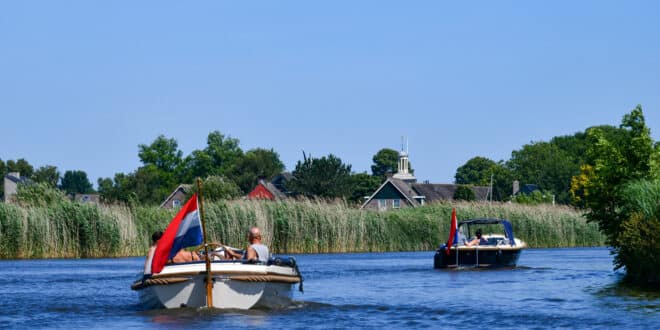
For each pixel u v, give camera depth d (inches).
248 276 1347.2
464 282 2016.5
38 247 2933.1
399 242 3486.7
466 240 2650.1
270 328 1227.2
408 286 1913.1
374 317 1357.0
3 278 2142.0
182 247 1347.2
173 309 1364.4
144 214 3171.8
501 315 1378.0
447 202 3848.4
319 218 3307.1
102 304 1568.7
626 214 1987.0
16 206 2930.6
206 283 1338.6
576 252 3513.8
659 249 1807.3
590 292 1740.9
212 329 1211.2
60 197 3152.1
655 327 1237.1
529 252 3523.6
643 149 2062.0
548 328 1239.5
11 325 1293.1
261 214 3179.1
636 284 1924.2
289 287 1444.4
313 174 7485.2
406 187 7322.8
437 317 1360.7
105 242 3002.0
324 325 1264.8
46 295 1731.1
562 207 4200.3
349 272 2332.7
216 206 3157.0
